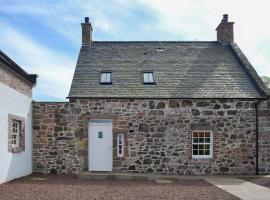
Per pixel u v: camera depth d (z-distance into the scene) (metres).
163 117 16.06
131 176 14.65
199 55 18.78
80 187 12.12
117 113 16.06
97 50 18.89
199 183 13.52
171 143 16.00
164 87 16.55
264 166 16.12
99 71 17.41
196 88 16.56
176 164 15.97
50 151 16.16
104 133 16.12
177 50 19.12
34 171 16.12
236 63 18.25
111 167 16.03
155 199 10.02
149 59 18.33
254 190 11.66
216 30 20.28
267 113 16.22
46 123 16.25
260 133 16.16
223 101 16.22
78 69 17.50
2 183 12.49
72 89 16.33
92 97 16.00
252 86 16.75
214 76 17.30
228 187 12.34
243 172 16.09
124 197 10.30
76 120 16.12
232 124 16.16
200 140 16.31
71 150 16.09
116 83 16.70
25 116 15.23
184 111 16.11
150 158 15.95
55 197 10.12
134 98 16.02
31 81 15.86
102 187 12.20
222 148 16.09
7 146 13.04
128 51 18.92
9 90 13.23
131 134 16.00
